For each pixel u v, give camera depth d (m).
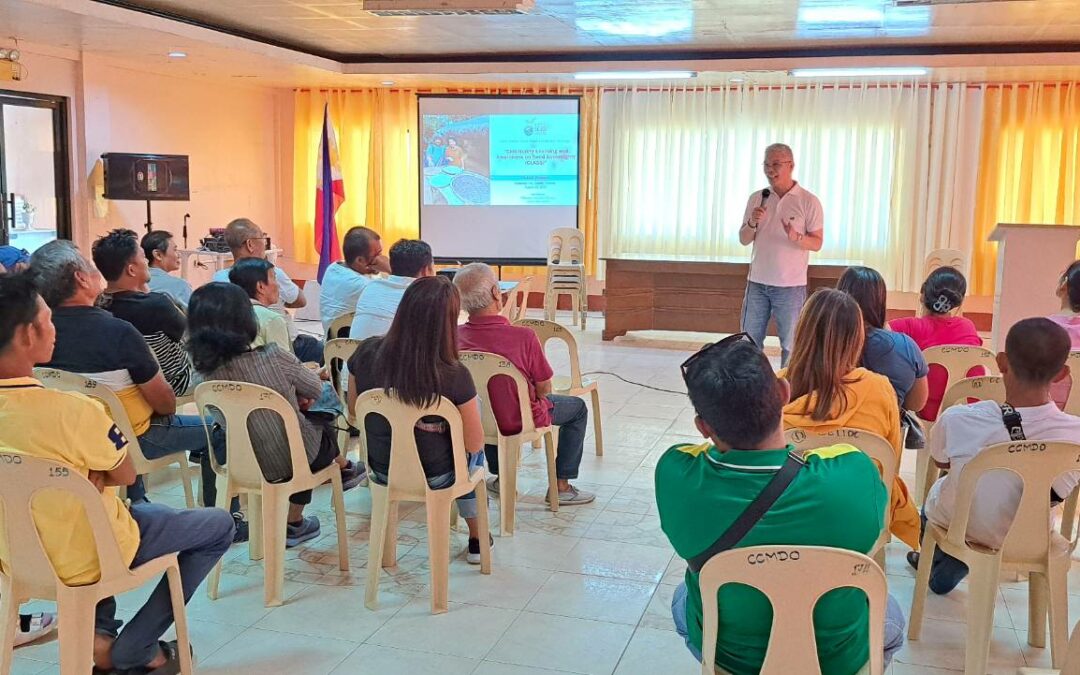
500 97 9.55
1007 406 2.61
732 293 8.10
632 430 5.41
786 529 1.74
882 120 9.12
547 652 2.80
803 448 2.64
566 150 9.58
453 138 9.67
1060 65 7.42
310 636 2.89
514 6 5.69
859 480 1.79
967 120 8.93
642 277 8.29
